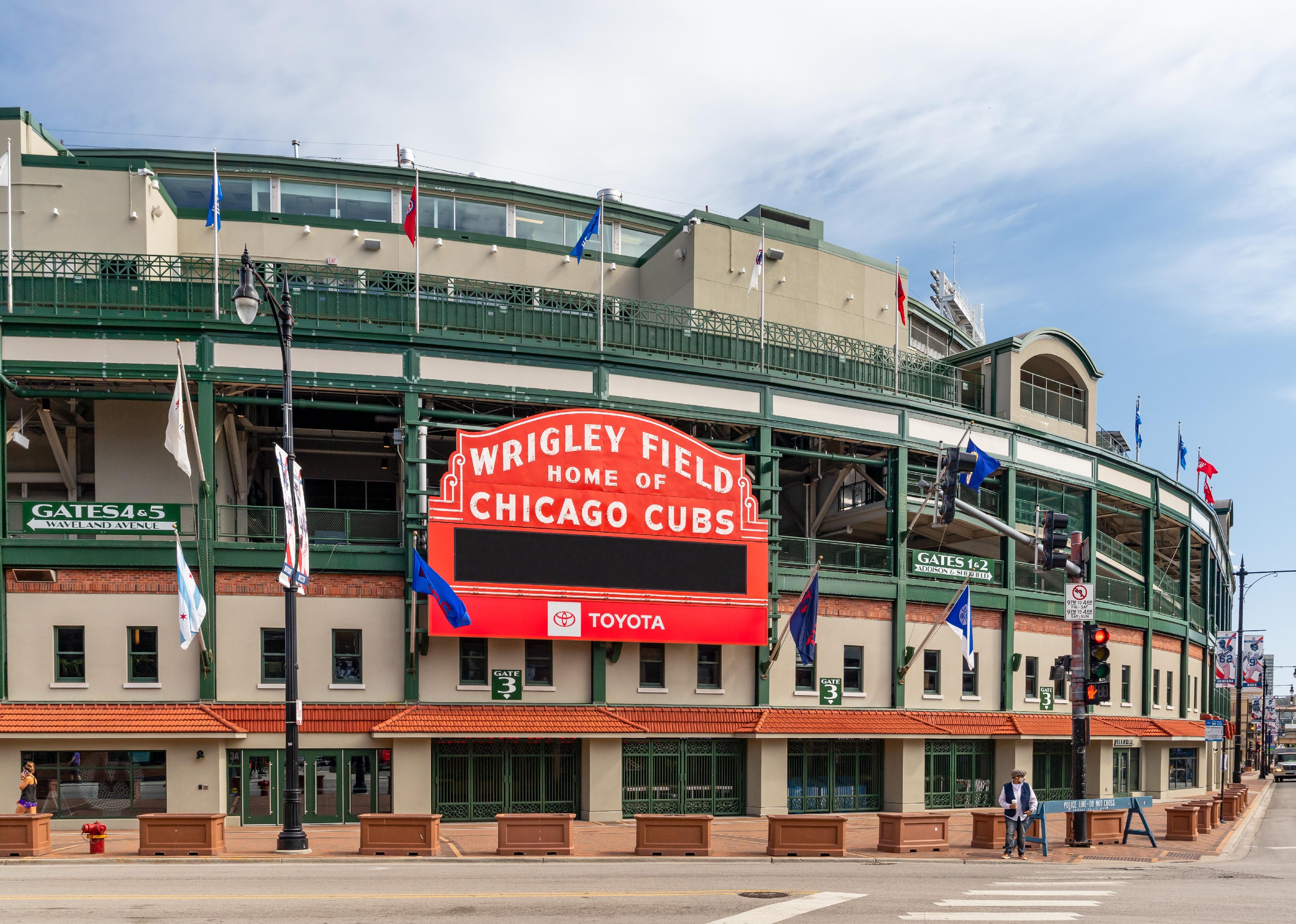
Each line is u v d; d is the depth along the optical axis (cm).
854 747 3453
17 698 2719
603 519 3069
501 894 1661
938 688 3628
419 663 2941
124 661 2772
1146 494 4666
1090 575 4228
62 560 2759
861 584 3472
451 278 3356
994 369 4100
